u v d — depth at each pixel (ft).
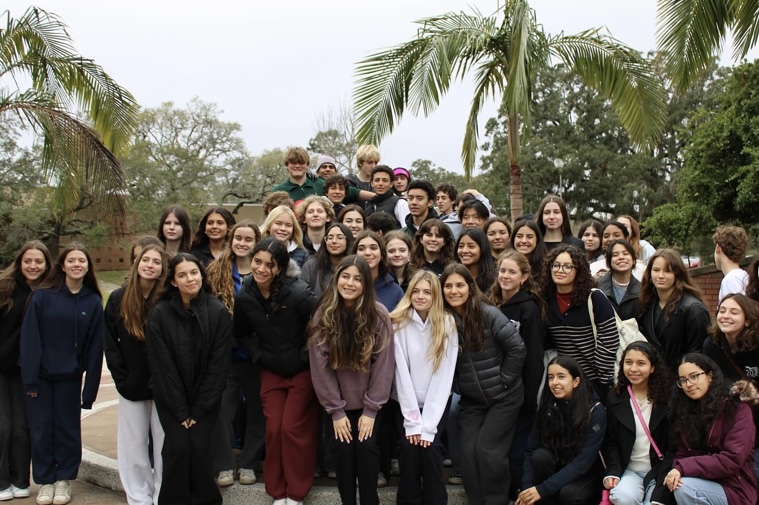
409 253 16.93
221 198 149.79
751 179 67.05
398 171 24.23
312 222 18.25
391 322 14.65
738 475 12.93
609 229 18.95
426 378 14.65
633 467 13.99
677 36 23.91
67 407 15.60
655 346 15.30
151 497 14.85
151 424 15.11
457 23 31.76
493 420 14.58
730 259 16.66
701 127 76.38
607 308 14.92
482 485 14.35
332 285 14.37
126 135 35.14
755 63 72.08
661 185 120.26
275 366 14.74
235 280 16.71
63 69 33.37
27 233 107.14
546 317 15.34
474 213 19.54
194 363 14.21
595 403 14.30
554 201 18.56
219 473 15.26
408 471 14.16
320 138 94.79
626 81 30.91
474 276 16.80
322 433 16.10
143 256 14.61
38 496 15.31
